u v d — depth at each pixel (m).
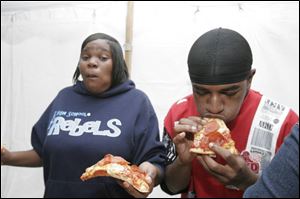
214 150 0.78
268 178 0.48
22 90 1.82
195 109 1.00
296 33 1.51
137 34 1.70
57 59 1.79
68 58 1.78
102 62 1.18
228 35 0.83
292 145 0.47
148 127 1.17
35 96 1.81
